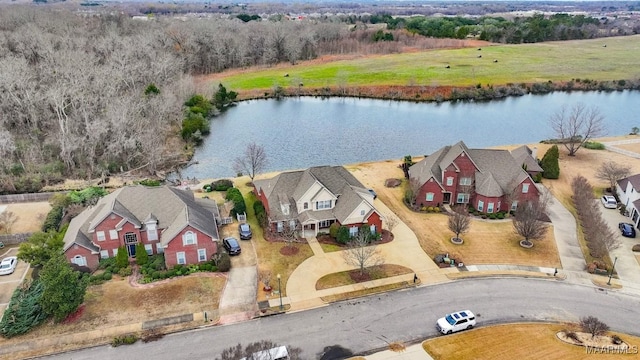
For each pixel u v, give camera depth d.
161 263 50.12
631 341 40.00
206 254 50.91
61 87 84.50
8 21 158.50
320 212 57.69
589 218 58.91
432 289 47.22
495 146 95.31
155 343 39.50
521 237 57.47
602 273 50.12
